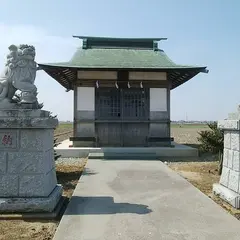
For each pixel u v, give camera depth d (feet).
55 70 49.60
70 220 16.57
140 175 31.07
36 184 17.66
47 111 19.53
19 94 18.93
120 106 52.03
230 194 19.99
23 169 17.67
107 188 24.88
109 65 50.83
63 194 23.49
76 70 50.37
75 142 51.19
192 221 16.35
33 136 17.78
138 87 52.06
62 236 14.32
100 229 15.21
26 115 17.76
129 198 21.49
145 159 44.04
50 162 19.48
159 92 52.37
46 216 17.10
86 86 51.75
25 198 17.47
